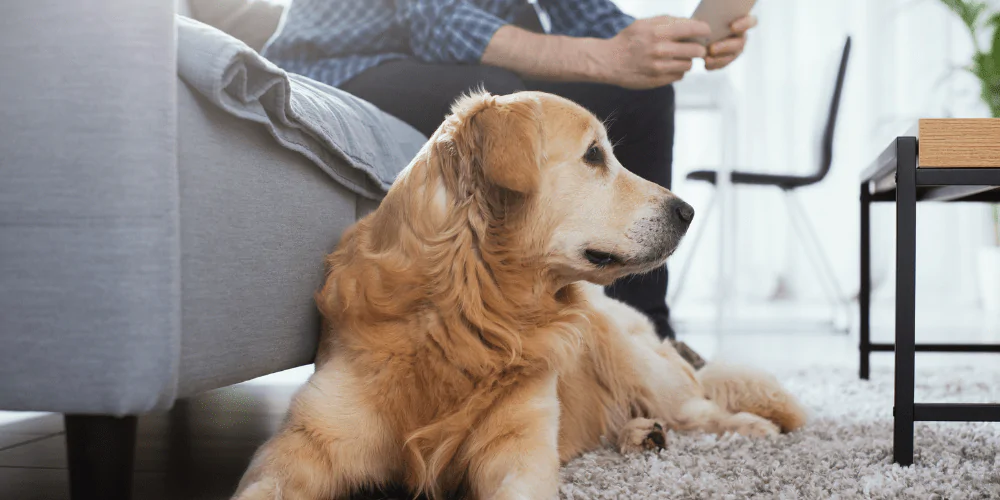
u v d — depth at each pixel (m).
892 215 6.05
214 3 2.68
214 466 1.54
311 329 1.47
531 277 1.37
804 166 5.94
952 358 3.49
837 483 1.29
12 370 0.99
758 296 6.20
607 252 1.43
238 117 1.16
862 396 2.32
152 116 0.97
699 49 2.12
